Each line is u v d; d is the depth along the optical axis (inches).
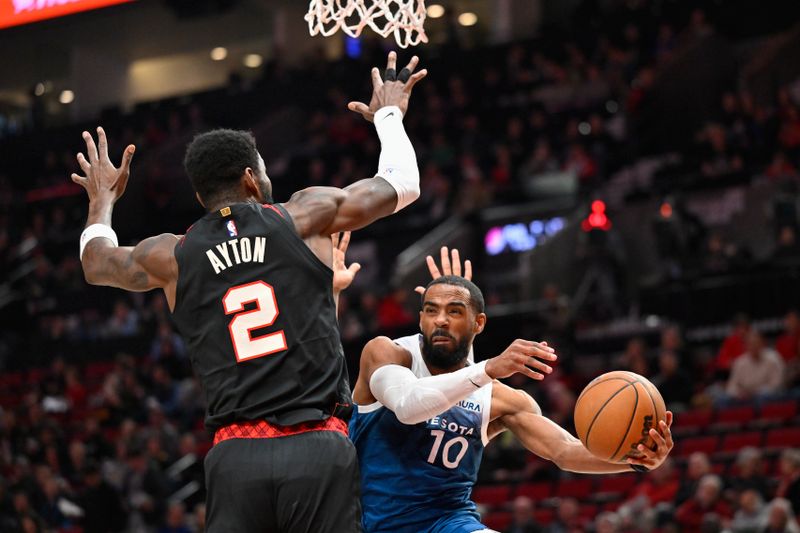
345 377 182.2
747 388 613.0
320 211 183.3
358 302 914.7
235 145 186.5
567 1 1270.9
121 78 1369.3
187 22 1244.5
